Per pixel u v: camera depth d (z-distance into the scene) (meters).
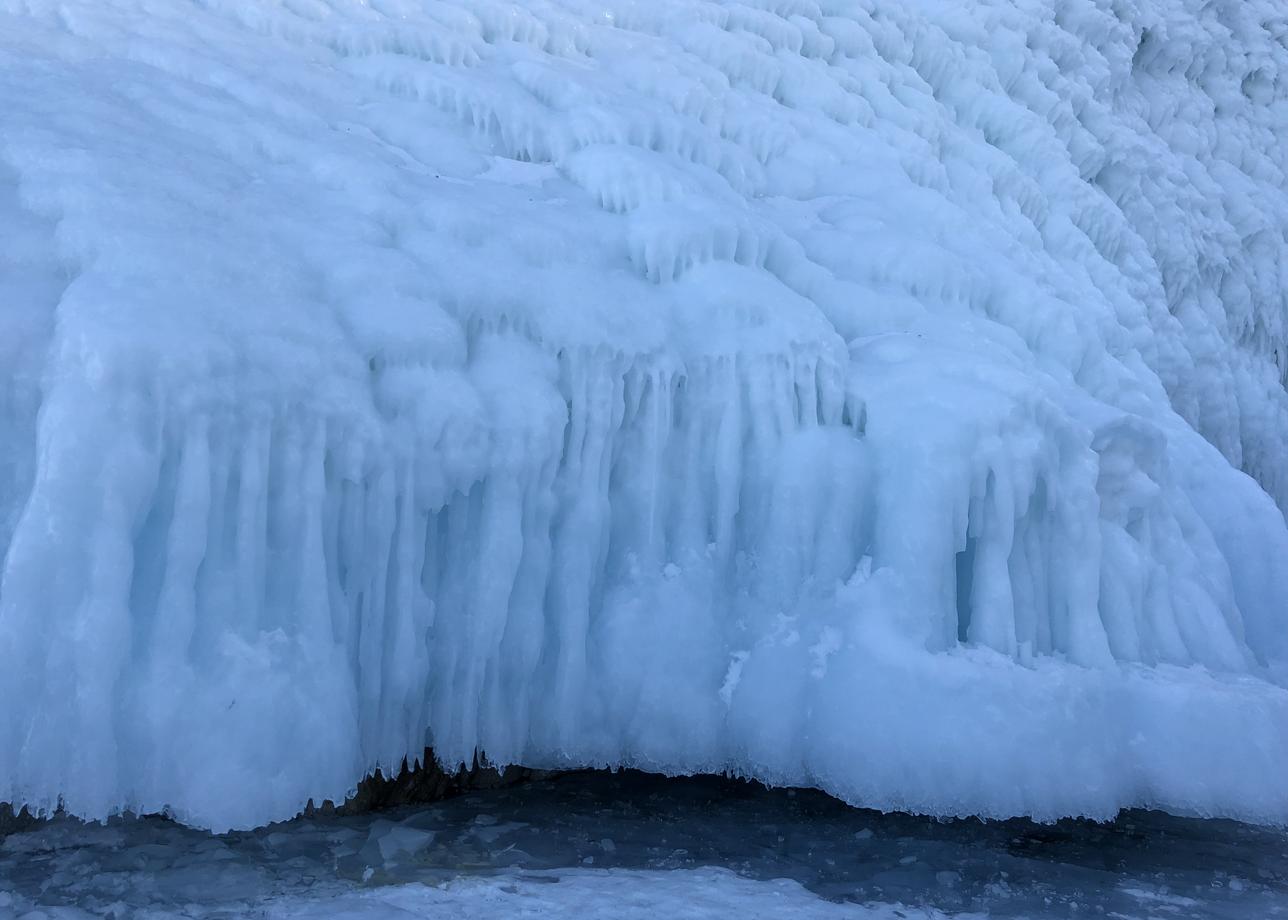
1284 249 10.28
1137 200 9.12
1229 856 4.18
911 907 3.58
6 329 3.41
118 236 3.74
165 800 3.23
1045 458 4.70
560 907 3.38
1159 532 5.25
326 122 5.41
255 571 3.51
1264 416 9.28
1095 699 4.36
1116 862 4.07
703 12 7.47
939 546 4.48
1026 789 4.11
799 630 4.45
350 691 3.61
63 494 3.19
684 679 4.36
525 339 4.45
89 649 3.13
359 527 3.80
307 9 6.37
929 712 4.14
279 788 3.35
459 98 5.85
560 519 4.37
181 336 3.46
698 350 4.75
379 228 4.55
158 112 4.84
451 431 3.99
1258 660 5.45
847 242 5.93
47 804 3.09
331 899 3.34
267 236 4.19
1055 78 8.83
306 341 3.79
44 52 5.11
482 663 4.06
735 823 4.23
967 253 6.40
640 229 5.09
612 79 6.55
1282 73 11.47
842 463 4.67
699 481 4.71
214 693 3.31
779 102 7.32
